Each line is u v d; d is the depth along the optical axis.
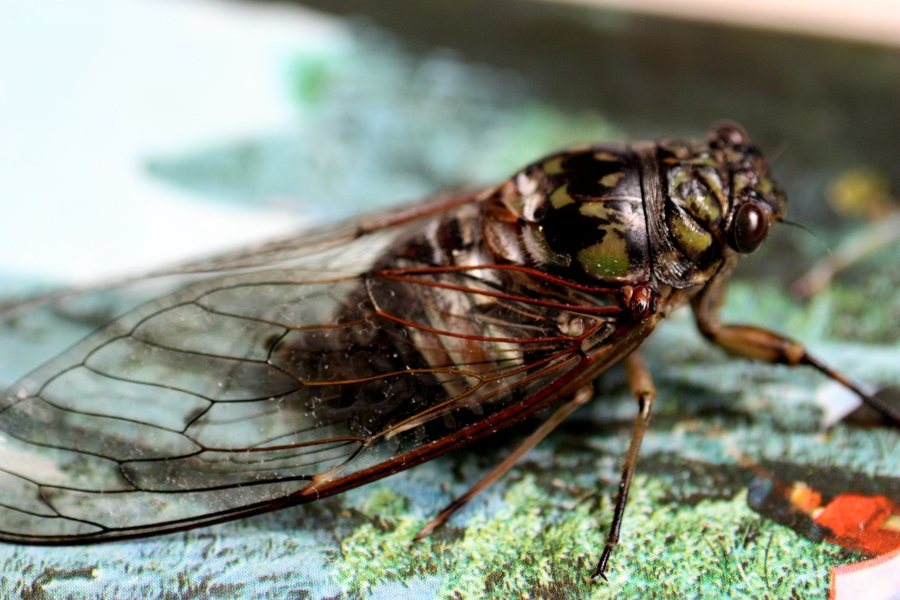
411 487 0.12
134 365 0.12
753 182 0.12
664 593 0.12
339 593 0.12
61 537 0.12
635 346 0.12
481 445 0.12
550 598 0.12
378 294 0.12
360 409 0.12
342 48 0.14
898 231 0.13
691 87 0.14
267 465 0.12
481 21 0.15
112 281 0.13
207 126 0.14
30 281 0.13
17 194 0.13
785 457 0.12
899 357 0.13
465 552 0.12
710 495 0.12
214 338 0.12
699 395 0.13
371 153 0.14
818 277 0.13
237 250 0.13
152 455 0.12
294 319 0.12
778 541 0.12
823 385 0.13
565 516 0.12
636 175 0.12
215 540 0.12
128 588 0.12
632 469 0.12
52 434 0.12
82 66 0.14
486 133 0.14
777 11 0.15
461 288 0.12
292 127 0.14
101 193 0.13
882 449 0.12
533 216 0.12
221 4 0.14
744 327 0.12
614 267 0.12
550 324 0.12
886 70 0.14
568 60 0.14
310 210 0.14
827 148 0.14
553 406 0.12
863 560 0.12
